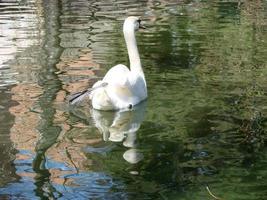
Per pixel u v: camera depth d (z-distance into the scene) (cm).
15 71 1030
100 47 1230
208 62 1086
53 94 888
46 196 543
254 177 587
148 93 888
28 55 1164
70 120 774
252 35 1349
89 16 1655
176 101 846
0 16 1672
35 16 1670
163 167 613
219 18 1608
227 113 787
